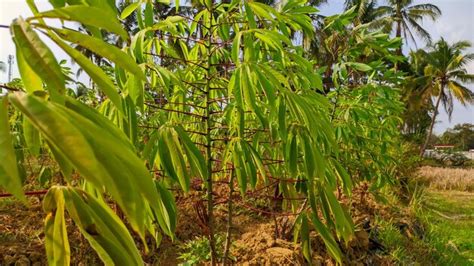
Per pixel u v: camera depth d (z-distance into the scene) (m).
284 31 1.63
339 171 1.99
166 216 1.40
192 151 1.35
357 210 3.98
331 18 2.65
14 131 2.61
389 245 3.62
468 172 14.05
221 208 3.71
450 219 7.11
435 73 20.30
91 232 0.63
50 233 0.67
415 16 17.91
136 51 1.42
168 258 2.88
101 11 0.59
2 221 3.07
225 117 1.82
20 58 0.60
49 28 0.55
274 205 3.62
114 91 0.61
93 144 0.50
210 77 1.71
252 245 2.91
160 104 1.90
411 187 6.29
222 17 1.79
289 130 1.63
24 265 2.53
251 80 1.36
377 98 3.27
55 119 0.45
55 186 0.66
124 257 0.63
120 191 0.51
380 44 2.78
